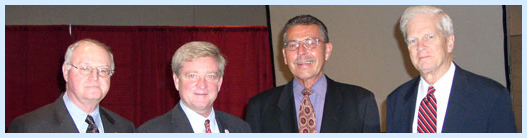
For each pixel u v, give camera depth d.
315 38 2.32
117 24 5.47
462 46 3.09
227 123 2.24
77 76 2.05
